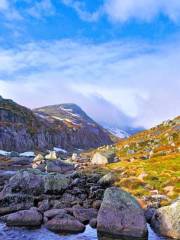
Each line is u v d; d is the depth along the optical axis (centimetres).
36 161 12269
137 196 4809
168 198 4525
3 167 10594
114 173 7175
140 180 5697
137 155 12719
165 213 3406
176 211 3344
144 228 3294
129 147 15600
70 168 9900
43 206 4153
